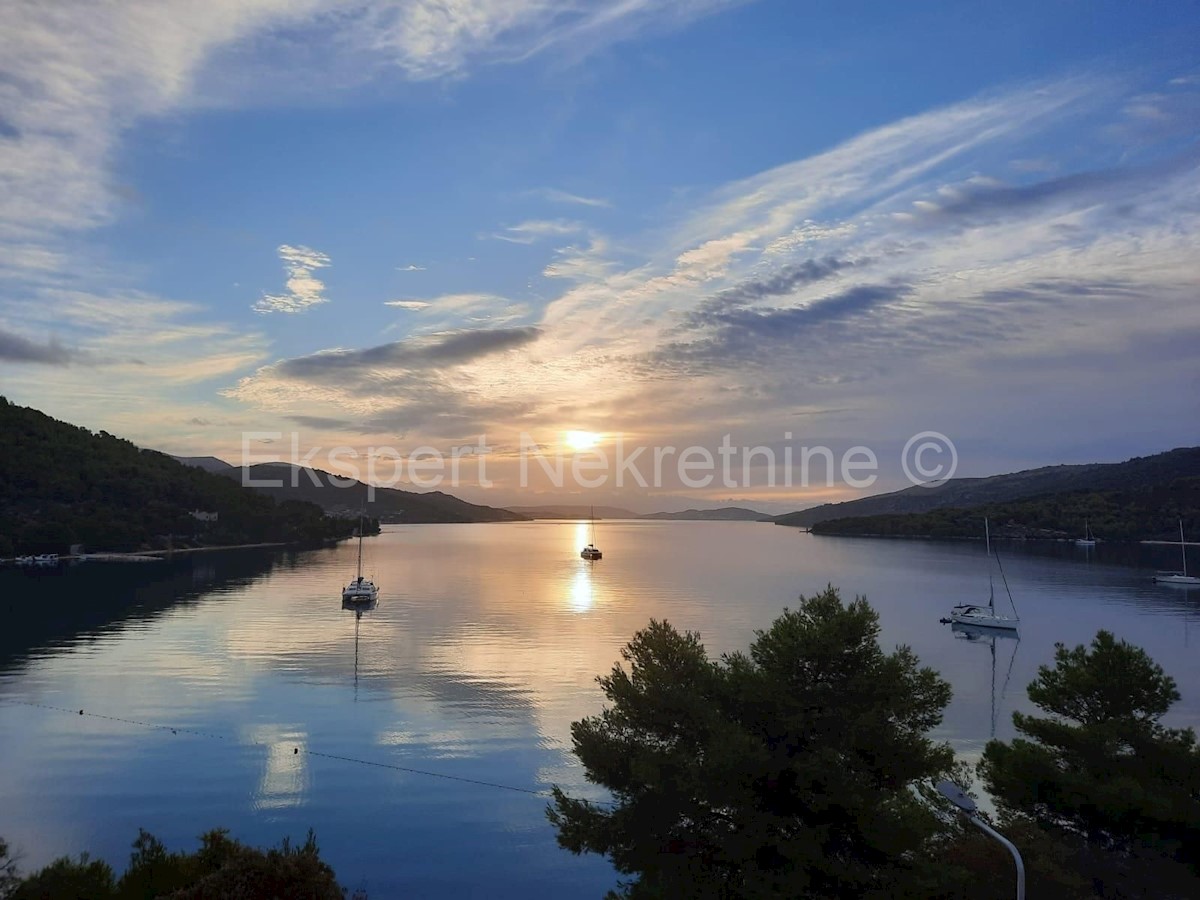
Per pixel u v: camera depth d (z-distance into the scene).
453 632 77.12
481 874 27.27
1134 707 20.36
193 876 14.88
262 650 67.06
